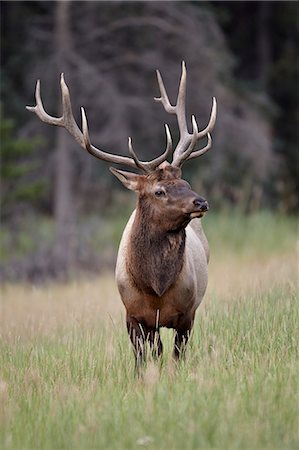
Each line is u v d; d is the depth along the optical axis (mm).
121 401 20125
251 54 102188
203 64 76562
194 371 22062
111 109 73312
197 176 81000
